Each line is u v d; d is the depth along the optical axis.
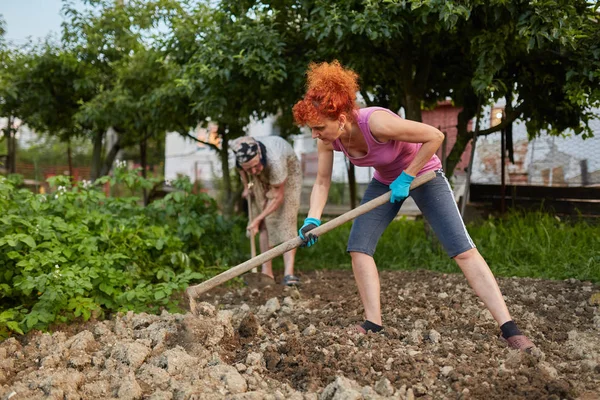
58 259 4.12
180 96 7.41
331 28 5.40
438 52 6.53
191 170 18.23
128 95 8.98
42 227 4.49
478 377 2.80
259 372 3.02
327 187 3.54
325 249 7.32
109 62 10.05
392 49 6.35
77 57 9.85
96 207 5.97
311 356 3.12
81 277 4.07
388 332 3.46
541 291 4.82
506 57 5.90
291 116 8.71
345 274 6.19
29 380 2.90
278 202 5.64
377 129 3.07
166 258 5.39
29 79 9.73
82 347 3.33
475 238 6.60
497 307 3.21
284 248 3.32
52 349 3.29
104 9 10.02
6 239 4.01
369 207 3.29
